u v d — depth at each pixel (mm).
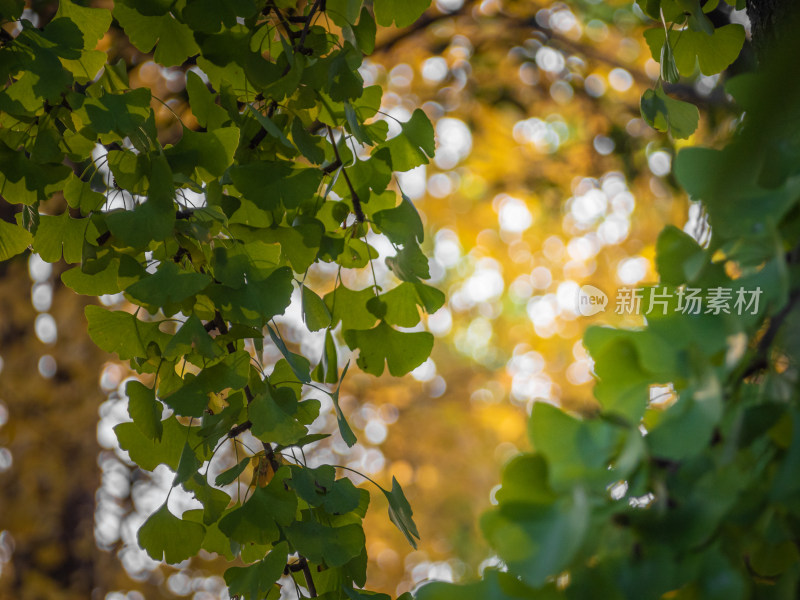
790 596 1770
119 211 1962
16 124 2014
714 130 2990
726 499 1726
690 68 2092
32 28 1980
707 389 1752
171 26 2027
